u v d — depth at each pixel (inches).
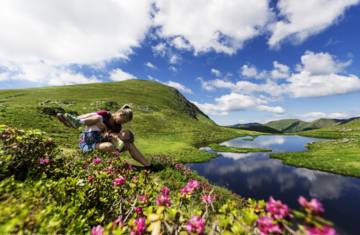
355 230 719.1
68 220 132.6
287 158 1941.4
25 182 183.0
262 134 6835.6
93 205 177.6
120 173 257.4
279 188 1135.6
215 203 257.8
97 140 248.1
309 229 73.7
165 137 3265.3
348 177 1338.6
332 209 882.8
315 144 3253.0
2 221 103.0
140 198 169.0
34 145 232.1
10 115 1701.5
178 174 511.8
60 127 1834.4
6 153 212.2
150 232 112.9
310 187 1149.7
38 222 107.7
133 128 3437.5
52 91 5605.3
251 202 115.2
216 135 4586.6
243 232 94.3
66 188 170.9
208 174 1378.0
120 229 112.0
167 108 5861.2
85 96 5206.7
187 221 110.9
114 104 4436.5
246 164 1716.3
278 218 86.4
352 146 2367.1
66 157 305.1
